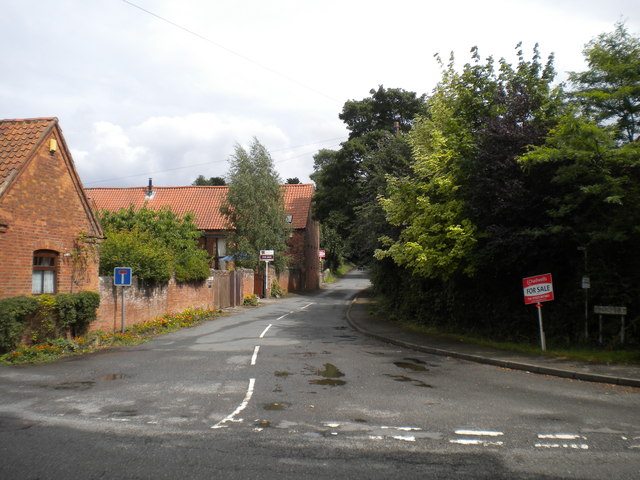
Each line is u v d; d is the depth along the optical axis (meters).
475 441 5.78
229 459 5.13
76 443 5.62
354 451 5.40
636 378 9.19
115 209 47.56
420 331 17.55
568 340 12.72
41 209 13.78
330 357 12.31
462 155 14.18
